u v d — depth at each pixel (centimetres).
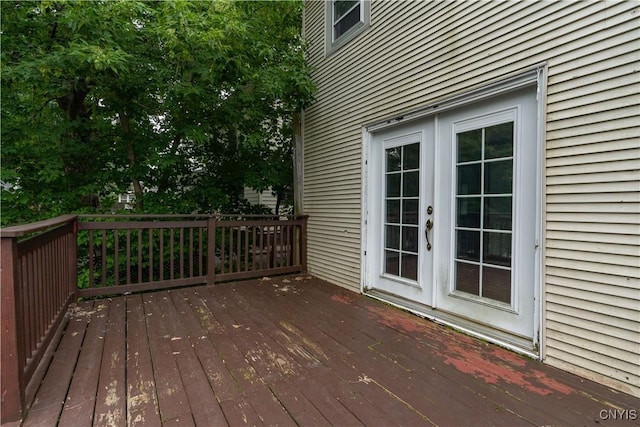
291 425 157
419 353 235
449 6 283
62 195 477
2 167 452
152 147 511
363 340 258
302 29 541
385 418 162
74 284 353
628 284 179
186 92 441
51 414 165
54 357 228
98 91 491
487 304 257
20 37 450
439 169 301
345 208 429
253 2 525
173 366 216
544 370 208
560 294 209
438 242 302
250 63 488
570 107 203
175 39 396
